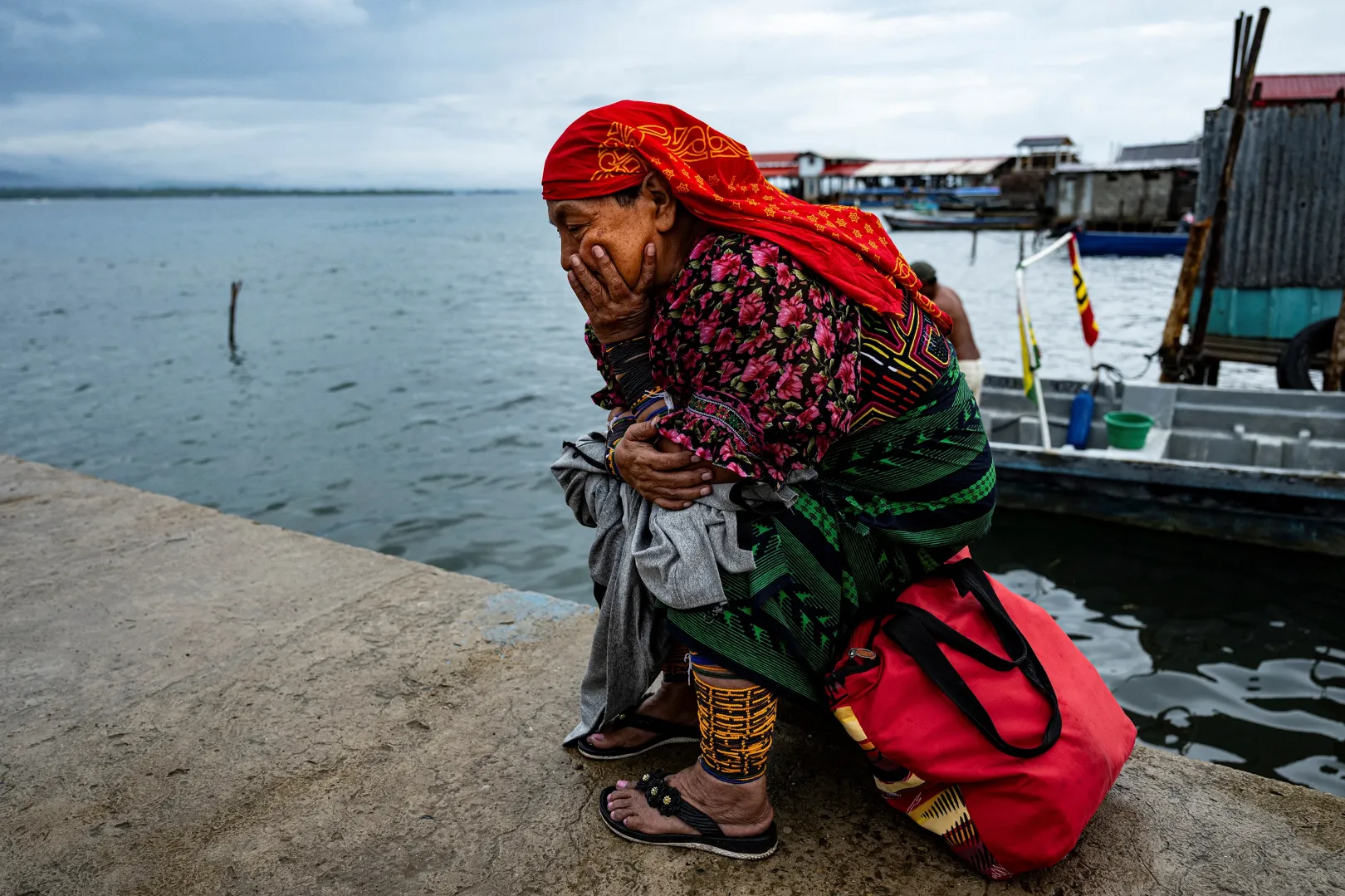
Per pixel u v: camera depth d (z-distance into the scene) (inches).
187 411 503.5
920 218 1887.3
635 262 56.3
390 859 64.8
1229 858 62.5
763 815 63.8
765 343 52.9
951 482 61.4
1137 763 73.0
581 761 74.9
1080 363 585.9
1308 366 327.3
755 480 55.5
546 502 341.7
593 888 61.6
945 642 60.6
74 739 79.7
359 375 595.8
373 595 105.4
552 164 55.6
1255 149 338.6
